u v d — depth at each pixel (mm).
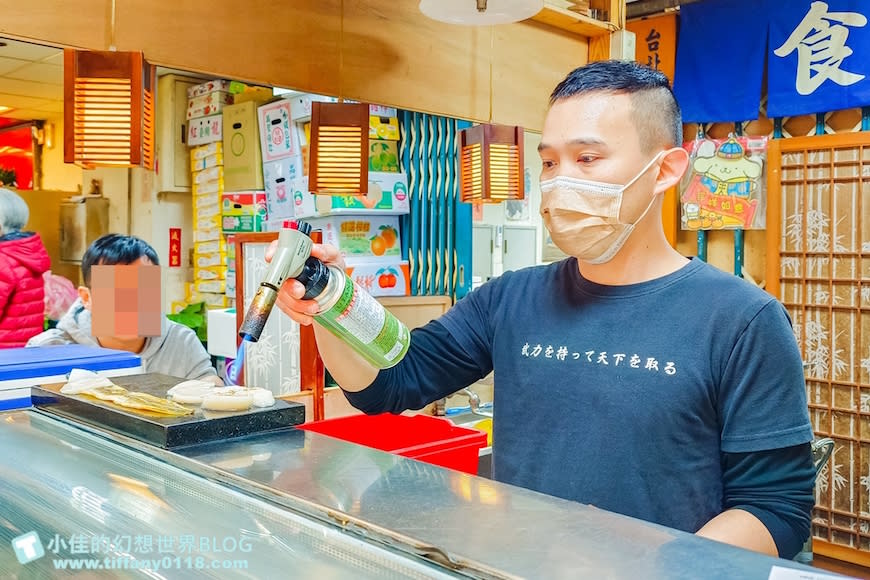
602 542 687
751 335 1062
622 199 1143
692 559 648
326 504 797
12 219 3062
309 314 1033
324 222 3193
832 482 4090
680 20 4527
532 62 3365
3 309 2930
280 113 3295
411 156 3447
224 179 3758
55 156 5562
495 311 1373
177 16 2250
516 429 1239
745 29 4254
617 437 1105
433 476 907
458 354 1383
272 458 989
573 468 1136
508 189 2725
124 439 1099
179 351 2549
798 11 4043
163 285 2053
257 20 2438
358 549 714
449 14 2318
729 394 1071
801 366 1083
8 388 1517
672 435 1079
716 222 4430
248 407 1152
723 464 1108
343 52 2676
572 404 1163
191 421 1061
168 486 927
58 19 2016
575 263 1304
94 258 2332
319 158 2383
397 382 1282
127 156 1771
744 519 994
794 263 4223
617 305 1183
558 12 3234
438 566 663
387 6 2805
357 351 1100
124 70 1755
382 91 2807
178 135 4105
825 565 4000
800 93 4066
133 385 1359
